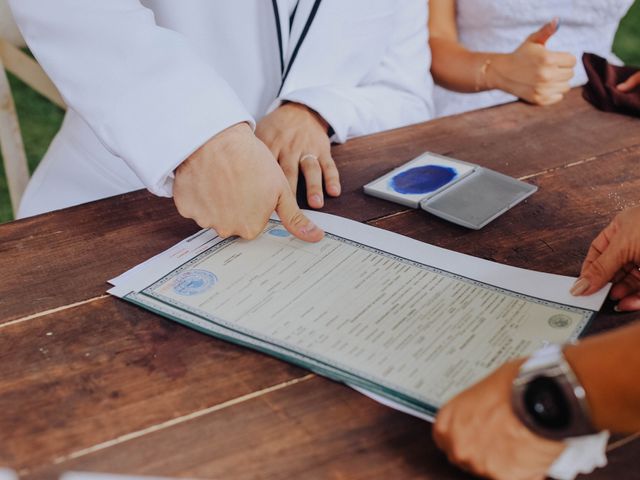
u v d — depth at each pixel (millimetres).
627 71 1360
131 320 809
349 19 1317
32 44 1052
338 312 805
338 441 650
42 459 640
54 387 719
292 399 695
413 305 812
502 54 1495
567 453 608
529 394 600
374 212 1012
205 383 718
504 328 771
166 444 650
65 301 847
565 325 775
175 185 990
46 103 3244
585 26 1731
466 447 609
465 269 877
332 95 1253
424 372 716
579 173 1097
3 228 991
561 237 940
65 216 1018
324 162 1125
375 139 1222
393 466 629
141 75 1000
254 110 1371
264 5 1284
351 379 708
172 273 889
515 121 1274
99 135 1009
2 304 845
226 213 946
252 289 852
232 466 628
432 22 1741
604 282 819
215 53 1323
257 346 756
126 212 1026
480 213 985
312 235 937
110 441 656
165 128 973
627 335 587
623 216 837
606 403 581
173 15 1277
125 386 718
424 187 1052
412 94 1519
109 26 1015
